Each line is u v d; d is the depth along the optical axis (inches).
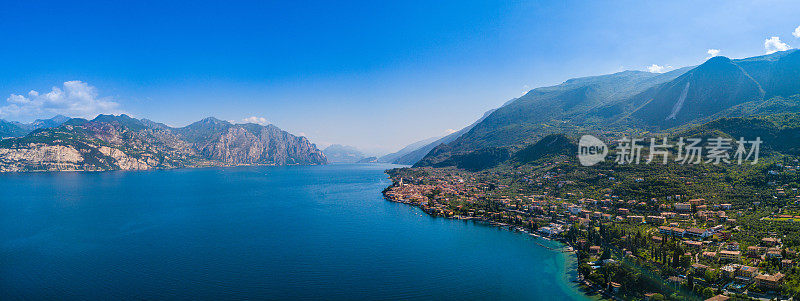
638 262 6894.7
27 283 6402.6
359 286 6422.2
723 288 5684.1
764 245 7150.6
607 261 7111.2
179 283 6437.0
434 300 5935.0
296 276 6825.8
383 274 6968.5
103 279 6589.6
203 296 5949.8
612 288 6117.1
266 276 6811.0
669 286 5915.4
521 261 7726.4
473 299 5979.3
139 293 6023.6
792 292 5275.6
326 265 7416.3
